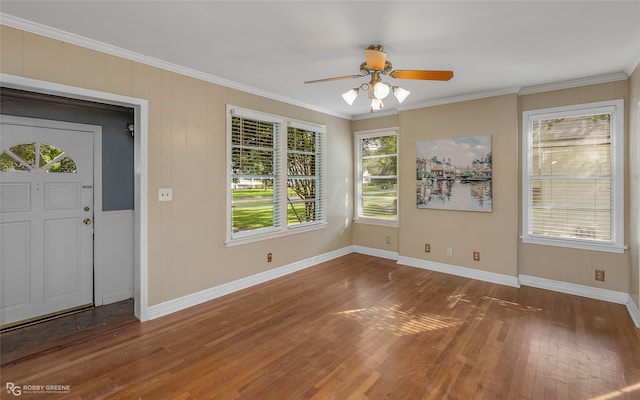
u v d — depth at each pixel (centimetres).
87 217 333
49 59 238
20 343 258
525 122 388
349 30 240
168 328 283
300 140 465
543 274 384
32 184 300
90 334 273
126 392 198
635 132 304
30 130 298
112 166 350
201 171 340
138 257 297
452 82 363
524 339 260
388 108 495
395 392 197
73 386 204
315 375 214
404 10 211
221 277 361
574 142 362
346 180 549
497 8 208
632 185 315
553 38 253
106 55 268
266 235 408
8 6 206
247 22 228
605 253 346
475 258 420
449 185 437
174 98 315
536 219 388
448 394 195
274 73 337
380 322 293
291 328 282
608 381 206
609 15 217
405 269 461
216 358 235
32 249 300
